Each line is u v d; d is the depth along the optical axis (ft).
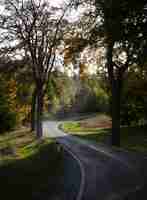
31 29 128.36
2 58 130.62
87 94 445.78
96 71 126.11
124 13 61.67
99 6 67.41
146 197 37.76
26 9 127.03
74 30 117.70
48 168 59.06
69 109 473.26
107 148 113.09
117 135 120.37
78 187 44.01
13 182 42.14
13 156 82.48
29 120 247.29
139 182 47.57
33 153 84.89
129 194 39.60
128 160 75.36
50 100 180.96
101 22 76.38
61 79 163.32
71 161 76.64
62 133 229.66
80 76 133.90
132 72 125.49
